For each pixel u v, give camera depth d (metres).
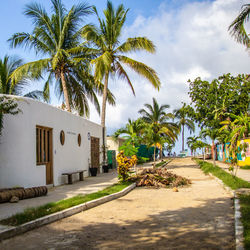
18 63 20.77
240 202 7.21
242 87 31.91
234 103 32.81
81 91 22.53
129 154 12.86
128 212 6.92
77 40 20.53
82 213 6.90
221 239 4.65
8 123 9.78
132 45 20.61
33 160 10.41
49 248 4.46
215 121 32.03
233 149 11.54
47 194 9.62
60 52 18.16
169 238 4.78
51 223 5.97
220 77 33.62
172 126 41.06
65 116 13.82
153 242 4.60
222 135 24.91
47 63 19.19
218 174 14.25
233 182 10.54
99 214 6.76
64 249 4.39
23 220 5.64
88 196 8.41
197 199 8.47
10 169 9.64
